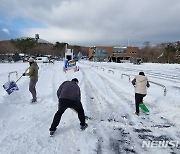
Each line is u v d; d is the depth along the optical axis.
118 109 8.66
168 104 9.20
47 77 19.42
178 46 78.38
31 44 81.75
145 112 8.30
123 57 93.62
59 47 118.06
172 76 25.55
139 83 8.02
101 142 5.45
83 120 6.17
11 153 4.66
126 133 6.13
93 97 10.95
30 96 10.43
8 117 7.12
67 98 5.96
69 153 4.79
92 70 31.98
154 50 115.62
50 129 5.73
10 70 25.64
